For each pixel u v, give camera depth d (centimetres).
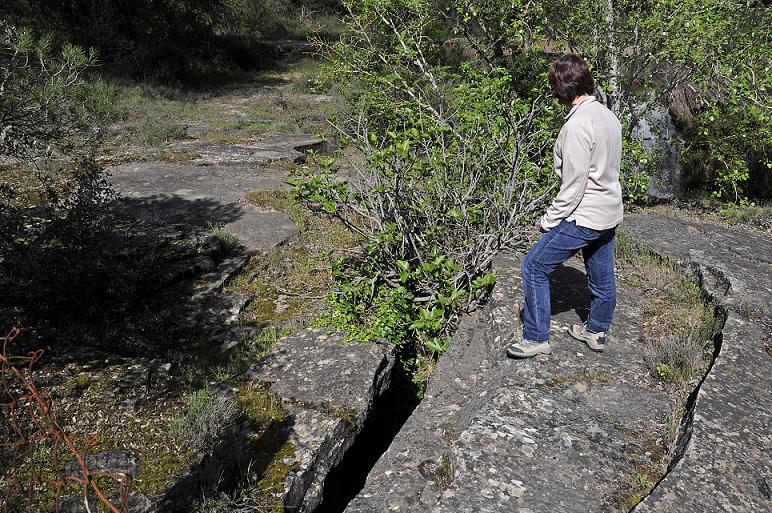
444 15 914
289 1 3650
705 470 288
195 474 331
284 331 522
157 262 622
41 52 519
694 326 434
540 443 311
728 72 812
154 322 523
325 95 1936
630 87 855
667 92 926
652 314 458
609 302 377
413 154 544
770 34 826
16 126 527
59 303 517
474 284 477
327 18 3638
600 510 274
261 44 2720
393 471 313
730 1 860
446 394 389
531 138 605
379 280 550
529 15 870
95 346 478
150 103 1666
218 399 386
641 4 810
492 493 279
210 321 545
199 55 2334
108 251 604
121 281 546
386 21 889
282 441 356
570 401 345
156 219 750
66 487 317
